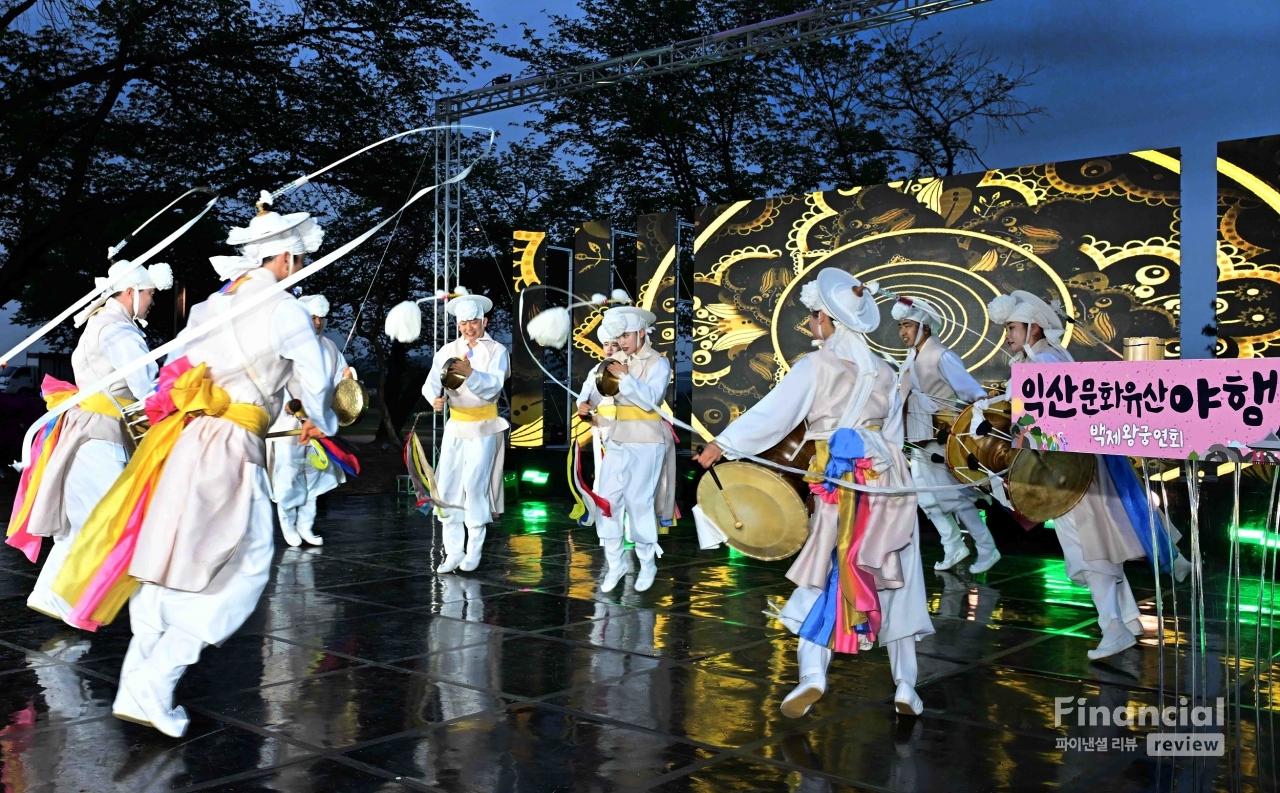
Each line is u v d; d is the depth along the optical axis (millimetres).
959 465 5012
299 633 5023
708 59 9531
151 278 4961
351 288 17828
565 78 10375
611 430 6430
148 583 3332
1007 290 9148
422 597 6008
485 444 6875
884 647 4793
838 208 10070
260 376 3424
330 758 3223
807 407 3670
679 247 11148
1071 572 4691
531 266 12344
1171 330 8406
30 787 2938
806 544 3637
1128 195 8602
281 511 7965
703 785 3037
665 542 8641
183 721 3416
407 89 17891
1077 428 2795
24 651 4543
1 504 10477
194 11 16297
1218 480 7977
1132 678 4297
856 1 8758
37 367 23312
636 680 4215
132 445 5098
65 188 15789
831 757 3291
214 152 16969
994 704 3902
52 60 15469
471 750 3322
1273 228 7836
